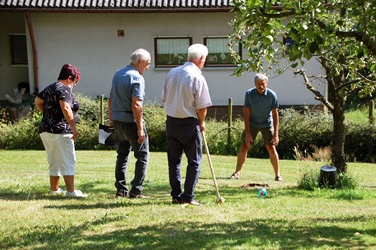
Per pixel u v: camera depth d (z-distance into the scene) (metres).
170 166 7.01
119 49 20.44
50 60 20.50
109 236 5.26
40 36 20.42
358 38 5.22
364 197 8.10
